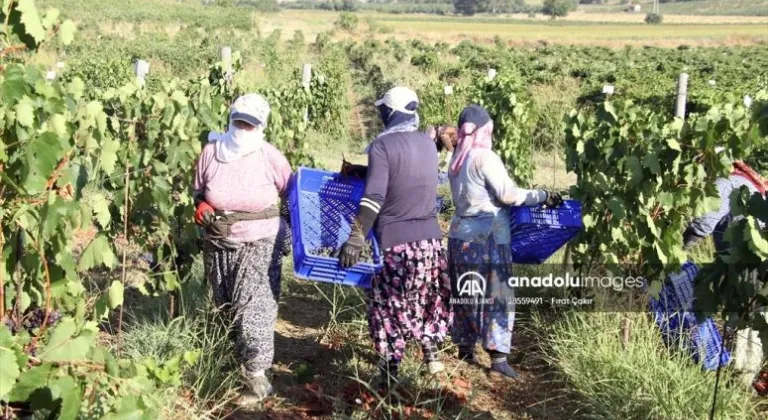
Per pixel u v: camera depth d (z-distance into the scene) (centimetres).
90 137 398
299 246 450
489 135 506
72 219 370
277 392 480
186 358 333
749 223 365
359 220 440
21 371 271
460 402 478
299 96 1238
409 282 459
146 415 290
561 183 1248
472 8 18000
